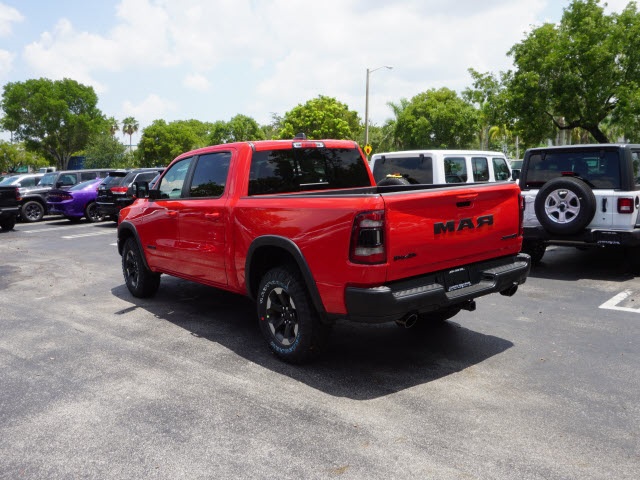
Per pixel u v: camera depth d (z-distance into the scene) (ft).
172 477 9.39
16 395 12.91
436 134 152.87
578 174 25.13
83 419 11.60
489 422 11.13
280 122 207.10
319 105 172.96
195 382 13.51
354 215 12.07
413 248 12.53
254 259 15.25
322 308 13.21
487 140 164.14
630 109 77.66
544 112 85.81
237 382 13.46
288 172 17.11
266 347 16.11
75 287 25.55
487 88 91.25
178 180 19.07
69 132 262.06
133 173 54.24
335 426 11.07
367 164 19.43
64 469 9.69
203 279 17.88
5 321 19.67
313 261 13.10
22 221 64.54
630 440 10.34
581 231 24.29
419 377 13.60
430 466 9.53
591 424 11.00
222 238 16.31
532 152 26.66
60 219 66.85
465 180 31.71
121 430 11.08
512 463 9.59
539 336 16.75
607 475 9.19
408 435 10.64
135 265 22.49
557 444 10.22
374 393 12.66
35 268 31.19
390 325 18.16
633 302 20.66
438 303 12.89
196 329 18.08
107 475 9.48
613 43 79.66
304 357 14.15
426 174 30.66
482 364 14.43
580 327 17.62
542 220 24.88
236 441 10.54
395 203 12.08
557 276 25.75
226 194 16.31
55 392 13.04
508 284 14.75
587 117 82.84
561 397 12.30
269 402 12.26
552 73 83.71
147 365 14.75
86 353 15.85
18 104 252.83
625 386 12.86
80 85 271.49
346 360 14.88
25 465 9.85
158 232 20.02
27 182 70.33
